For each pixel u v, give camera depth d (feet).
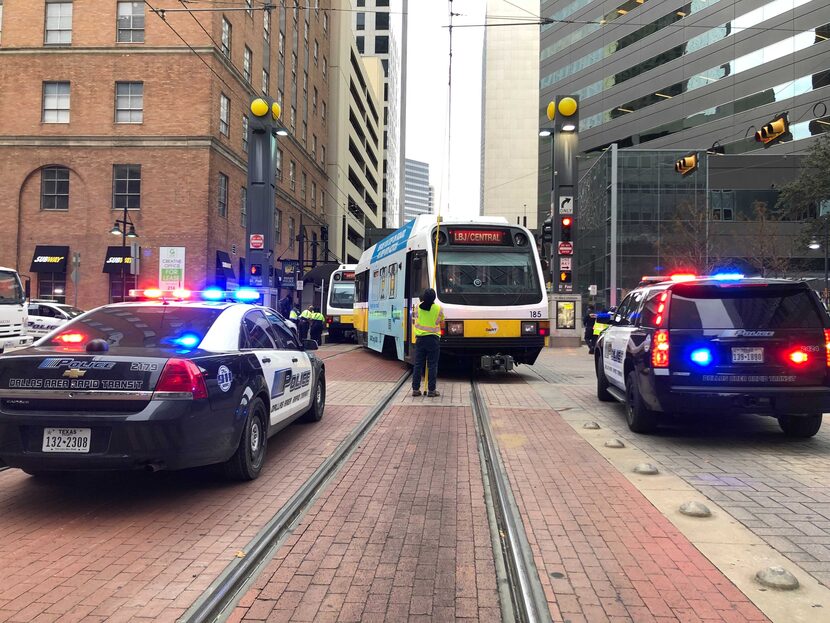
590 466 18.94
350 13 220.02
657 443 22.03
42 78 91.40
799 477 17.71
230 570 11.50
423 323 32.94
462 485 17.17
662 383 20.86
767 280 21.50
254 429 17.83
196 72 90.38
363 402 30.83
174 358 14.73
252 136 60.85
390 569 11.75
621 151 163.22
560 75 229.04
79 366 14.29
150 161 90.48
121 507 15.28
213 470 17.90
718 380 20.47
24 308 45.80
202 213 89.66
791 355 20.38
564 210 68.39
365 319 63.41
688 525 13.91
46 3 91.76
